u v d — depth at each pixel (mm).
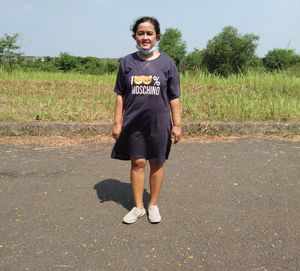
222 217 3727
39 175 4719
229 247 3215
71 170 4895
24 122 6480
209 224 3590
